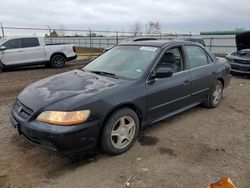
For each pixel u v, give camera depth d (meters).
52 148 3.24
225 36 28.39
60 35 29.83
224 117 5.46
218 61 6.05
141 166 3.50
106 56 5.00
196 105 5.58
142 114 4.07
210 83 5.62
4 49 12.38
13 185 3.09
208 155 3.83
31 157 3.70
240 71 10.47
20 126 3.47
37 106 3.38
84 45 39.12
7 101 6.54
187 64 5.01
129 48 4.89
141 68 4.25
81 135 3.27
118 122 3.72
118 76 4.21
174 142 4.23
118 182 3.16
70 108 3.23
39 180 3.18
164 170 3.41
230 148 4.07
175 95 4.64
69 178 3.23
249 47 12.29
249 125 5.06
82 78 4.16
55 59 13.86
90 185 3.10
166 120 5.19
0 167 3.44
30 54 13.06
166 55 4.57
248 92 7.83
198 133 4.61
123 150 3.82
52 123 3.19
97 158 3.69
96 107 3.40
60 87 3.79
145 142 4.20
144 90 4.03
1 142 4.12
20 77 10.68
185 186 3.09
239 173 3.38
